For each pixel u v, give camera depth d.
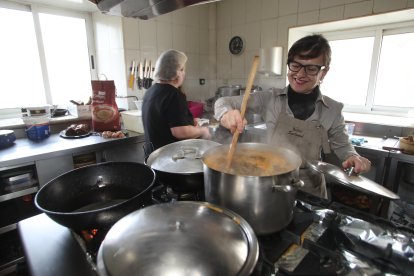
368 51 2.27
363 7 1.92
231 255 0.39
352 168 0.79
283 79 2.52
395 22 2.07
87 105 2.24
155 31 2.51
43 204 0.60
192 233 0.43
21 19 2.10
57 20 2.30
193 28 2.86
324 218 0.65
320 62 0.95
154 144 1.46
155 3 0.96
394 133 1.97
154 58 2.55
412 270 0.48
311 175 0.99
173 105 1.39
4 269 1.48
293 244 0.56
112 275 0.37
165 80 1.43
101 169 0.76
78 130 1.96
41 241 0.60
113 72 2.49
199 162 0.75
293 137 1.06
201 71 3.05
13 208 1.74
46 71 2.30
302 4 2.24
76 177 0.72
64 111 2.26
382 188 0.70
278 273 0.48
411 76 2.10
